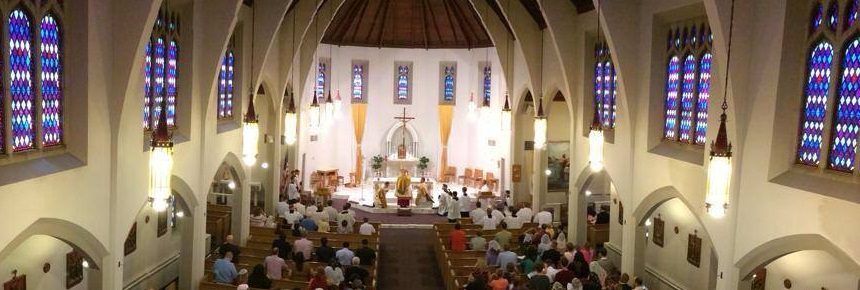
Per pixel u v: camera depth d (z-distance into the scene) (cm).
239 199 2064
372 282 1667
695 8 1408
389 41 3384
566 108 2789
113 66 1159
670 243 1748
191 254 1658
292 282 1533
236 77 1977
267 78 2266
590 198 2811
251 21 2003
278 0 1997
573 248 1734
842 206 934
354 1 3039
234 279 1566
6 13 897
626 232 1725
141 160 1309
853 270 1060
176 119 1563
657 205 1616
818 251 1164
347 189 3378
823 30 1039
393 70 3450
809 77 1084
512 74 2816
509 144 3052
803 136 1096
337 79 3369
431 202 2991
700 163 1357
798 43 1083
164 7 1441
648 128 1608
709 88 1341
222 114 1897
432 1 3097
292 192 2780
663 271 1797
